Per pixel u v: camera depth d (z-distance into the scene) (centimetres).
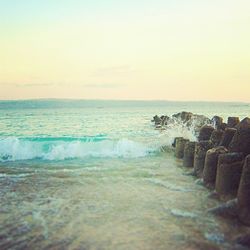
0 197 1011
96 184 1169
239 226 764
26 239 711
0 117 5388
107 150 1867
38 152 1775
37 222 808
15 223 801
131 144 1895
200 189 1091
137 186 1139
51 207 920
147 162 1605
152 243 691
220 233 734
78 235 732
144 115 6341
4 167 1489
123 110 9181
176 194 1038
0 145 1766
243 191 783
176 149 1745
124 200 983
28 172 1374
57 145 1816
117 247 674
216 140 1408
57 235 732
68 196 1023
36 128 3500
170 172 1363
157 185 1150
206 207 909
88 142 1906
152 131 3150
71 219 828
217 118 2698
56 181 1212
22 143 1808
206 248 666
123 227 777
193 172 1308
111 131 3195
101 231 754
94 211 887
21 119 4894
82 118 5256
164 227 774
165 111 8556
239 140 1028
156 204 943
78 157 1758
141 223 800
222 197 943
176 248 667
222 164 956
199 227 770
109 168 1455
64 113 6931
